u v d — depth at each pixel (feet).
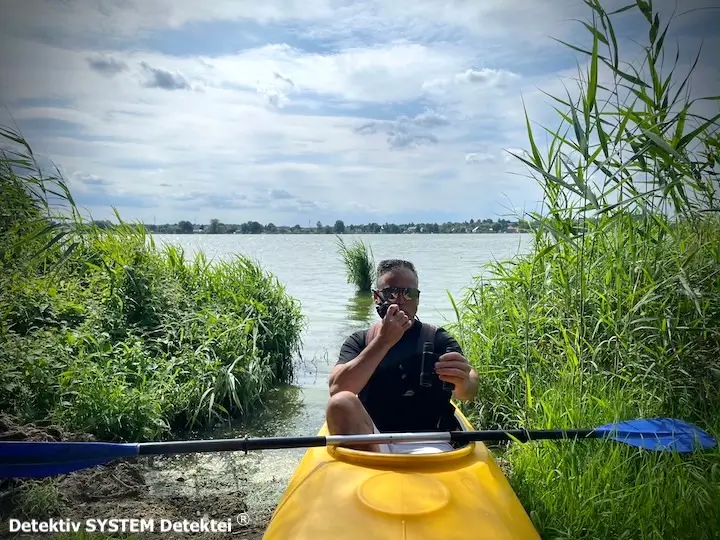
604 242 18.29
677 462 11.79
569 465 12.85
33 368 17.15
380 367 12.72
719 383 14.99
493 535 8.33
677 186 16.17
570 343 17.84
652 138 14.07
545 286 19.22
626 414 14.65
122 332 23.02
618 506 11.32
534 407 16.43
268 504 14.24
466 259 87.66
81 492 14.02
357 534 8.19
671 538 10.54
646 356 15.65
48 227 22.24
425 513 8.46
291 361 28.17
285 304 29.68
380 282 13.21
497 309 22.36
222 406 21.61
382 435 10.73
